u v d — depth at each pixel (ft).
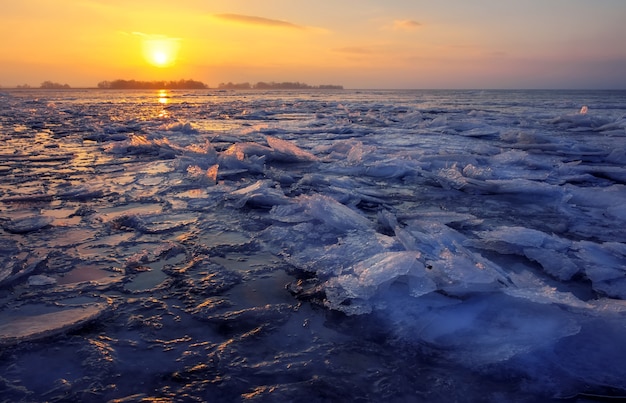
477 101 124.06
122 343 6.30
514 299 7.22
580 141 32.40
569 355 5.96
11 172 19.22
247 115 62.69
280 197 13.85
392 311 7.13
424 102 117.29
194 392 5.29
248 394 5.27
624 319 6.45
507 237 10.20
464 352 6.09
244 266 9.11
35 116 58.34
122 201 14.20
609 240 11.06
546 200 15.03
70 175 18.61
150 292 7.90
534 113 65.00
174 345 6.27
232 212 13.05
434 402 5.21
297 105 98.12
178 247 10.03
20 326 6.57
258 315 7.12
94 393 5.22
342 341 6.42
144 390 5.31
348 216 11.72
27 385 5.33
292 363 5.89
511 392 5.36
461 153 24.36
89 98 146.82
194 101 128.57
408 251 8.44
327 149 27.48
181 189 16.02
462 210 13.83
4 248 9.83
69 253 9.65
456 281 7.48
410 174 19.48
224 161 20.57
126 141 28.71
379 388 5.41
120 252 9.78
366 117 55.52
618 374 5.60
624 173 19.10
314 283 8.32
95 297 7.66
